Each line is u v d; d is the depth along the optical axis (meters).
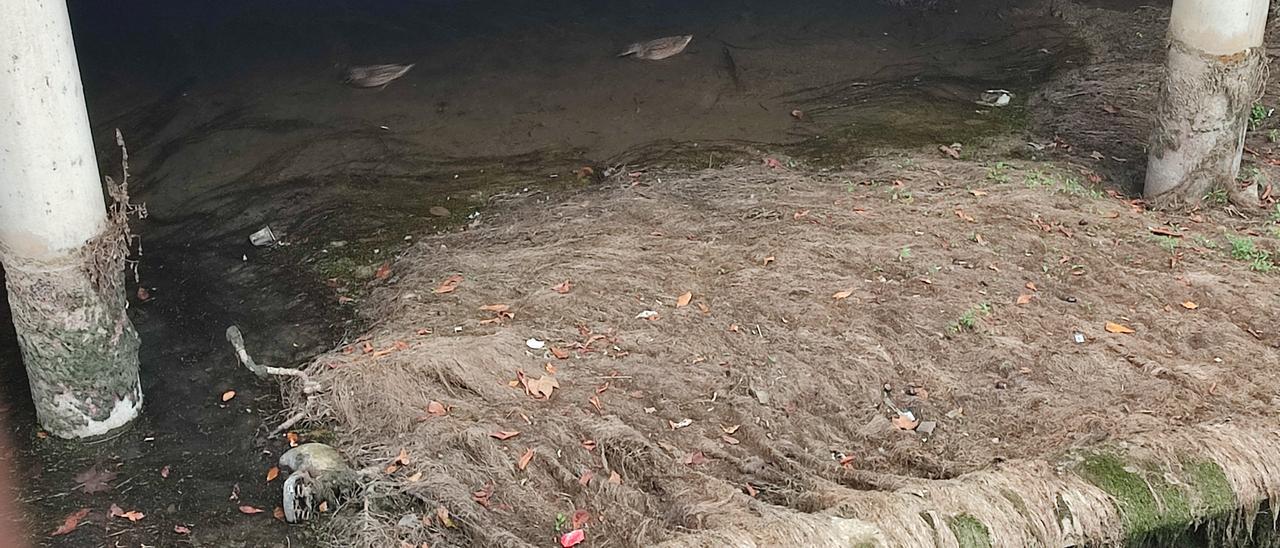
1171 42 6.32
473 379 4.96
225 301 5.86
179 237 6.50
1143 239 6.16
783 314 5.49
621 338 5.34
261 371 5.18
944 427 4.74
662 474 4.44
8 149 4.10
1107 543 4.16
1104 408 4.76
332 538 4.23
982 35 9.95
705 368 5.11
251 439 4.80
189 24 10.02
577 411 4.80
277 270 6.16
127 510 4.38
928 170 7.20
